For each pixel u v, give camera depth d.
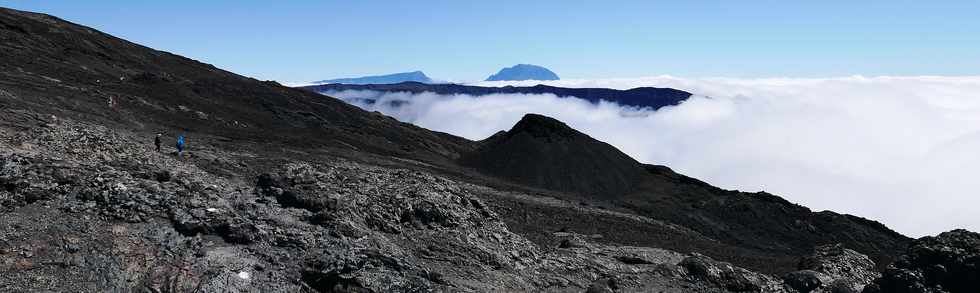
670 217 68.00
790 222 78.19
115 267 19.00
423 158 82.69
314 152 60.53
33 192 22.28
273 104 105.88
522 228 42.03
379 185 34.00
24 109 42.84
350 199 29.22
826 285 33.56
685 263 32.09
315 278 21.09
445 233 30.28
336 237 24.75
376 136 107.88
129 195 23.81
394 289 21.19
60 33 116.94
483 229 32.88
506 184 66.12
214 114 78.88
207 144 52.25
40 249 18.88
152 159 35.62
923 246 32.47
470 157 92.75
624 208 64.94
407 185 35.06
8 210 20.91
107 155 32.81
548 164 86.50
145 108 67.94
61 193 23.11
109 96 67.69
